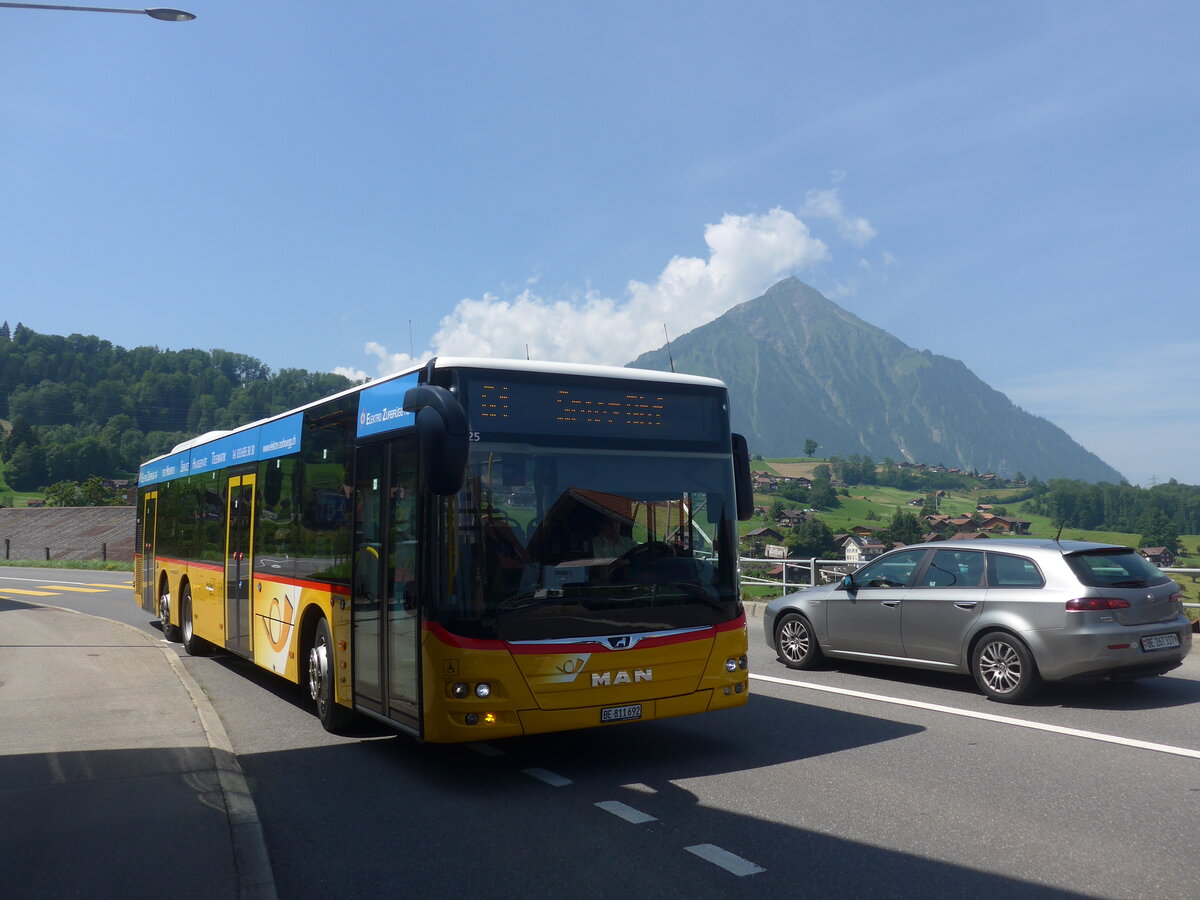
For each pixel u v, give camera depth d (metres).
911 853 5.63
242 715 10.40
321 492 9.52
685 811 6.56
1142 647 9.47
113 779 7.09
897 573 11.32
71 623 19.52
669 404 8.06
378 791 7.28
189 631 14.96
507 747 8.63
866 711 9.71
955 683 11.20
